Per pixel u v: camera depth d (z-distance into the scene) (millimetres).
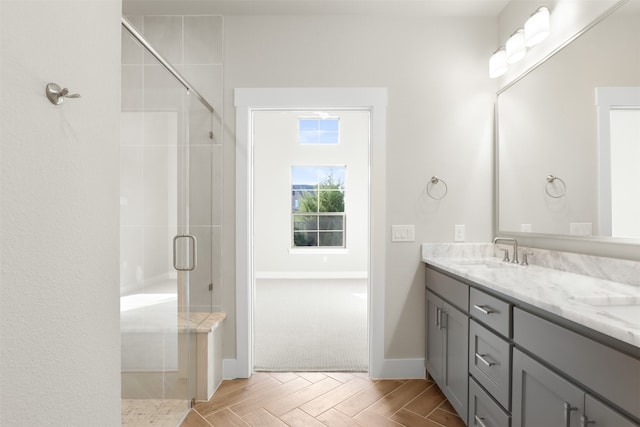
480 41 2541
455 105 2541
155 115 1744
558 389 1106
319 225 6809
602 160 1588
